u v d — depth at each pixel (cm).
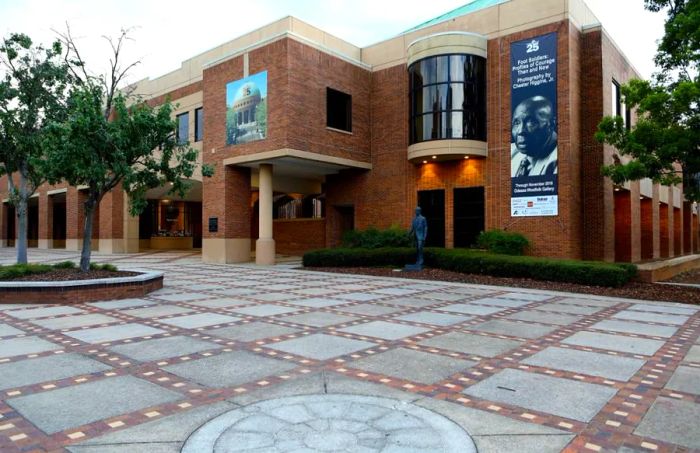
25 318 984
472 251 2020
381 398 518
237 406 496
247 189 2602
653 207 2992
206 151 2603
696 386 570
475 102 2222
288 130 2214
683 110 1370
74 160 1287
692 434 438
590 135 2105
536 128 2075
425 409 487
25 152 1655
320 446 400
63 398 520
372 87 2636
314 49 2344
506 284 1591
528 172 2091
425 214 2422
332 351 721
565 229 1986
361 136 2575
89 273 1395
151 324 922
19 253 1700
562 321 974
